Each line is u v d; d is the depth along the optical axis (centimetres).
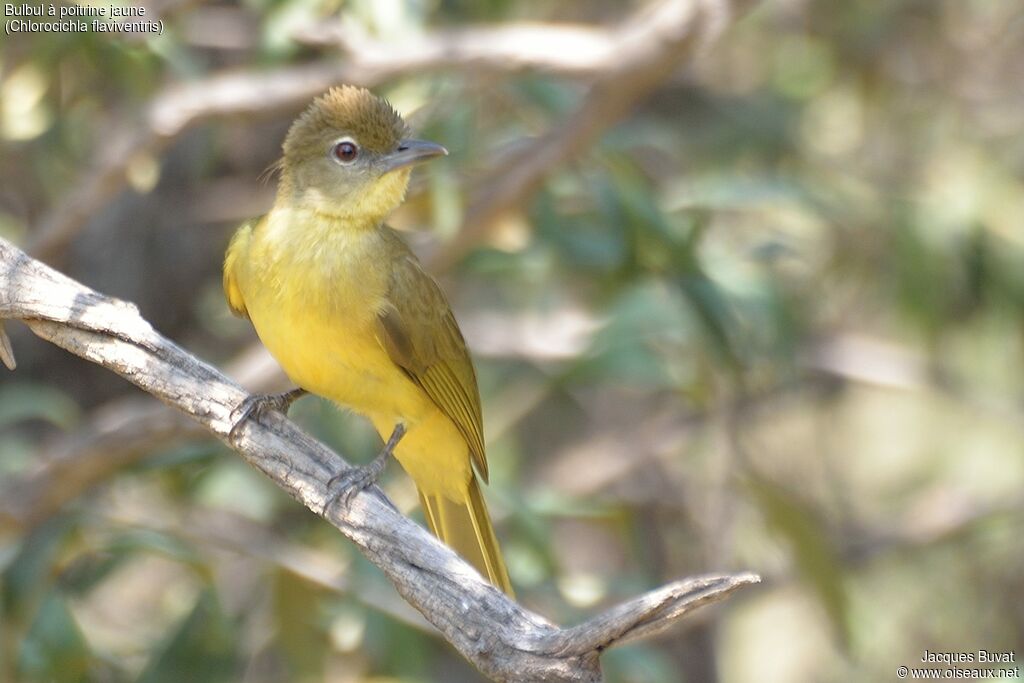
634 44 1078
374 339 855
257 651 1272
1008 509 1535
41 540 1058
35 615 1030
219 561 1262
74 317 774
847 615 1310
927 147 1506
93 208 1109
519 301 1495
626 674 1145
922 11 1498
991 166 1440
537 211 1229
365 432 1220
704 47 1081
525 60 1088
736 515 1448
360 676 1185
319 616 1141
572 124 1121
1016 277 1395
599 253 1228
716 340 1228
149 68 1124
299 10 1108
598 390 1630
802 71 1482
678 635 1535
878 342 1634
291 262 849
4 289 776
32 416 1291
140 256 1350
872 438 1725
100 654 1132
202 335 1397
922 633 1545
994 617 1530
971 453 1661
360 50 1090
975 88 1508
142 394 1360
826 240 1476
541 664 661
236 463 1232
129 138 1098
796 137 1478
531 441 1591
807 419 1588
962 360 1540
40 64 1122
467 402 914
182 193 1357
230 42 1301
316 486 756
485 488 1146
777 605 1712
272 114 1100
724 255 1295
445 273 1242
